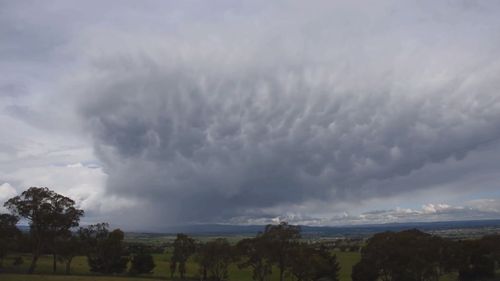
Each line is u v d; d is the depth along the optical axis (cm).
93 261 11894
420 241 9256
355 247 17000
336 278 10938
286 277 11569
